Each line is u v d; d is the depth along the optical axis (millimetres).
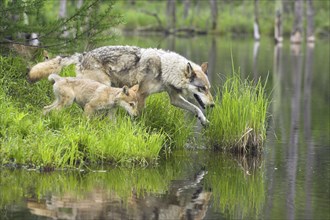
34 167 12805
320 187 12211
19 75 15914
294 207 10867
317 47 50938
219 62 34031
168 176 12891
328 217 10297
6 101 14445
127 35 52406
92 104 14320
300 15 55625
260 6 68000
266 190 11984
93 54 15062
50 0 18250
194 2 74312
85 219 9828
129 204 10766
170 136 15469
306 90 27094
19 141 13023
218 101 15781
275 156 15086
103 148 13523
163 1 73688
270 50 45719
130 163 13656
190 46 43906
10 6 15109
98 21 15938
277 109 22203
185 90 14945
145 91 14914
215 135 15586
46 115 14328
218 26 63938
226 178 12883
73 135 13430
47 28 15609
